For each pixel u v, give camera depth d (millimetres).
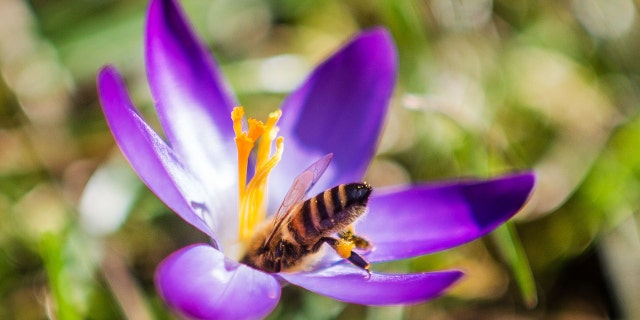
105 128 264
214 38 277
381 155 271
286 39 282
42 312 248
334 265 225
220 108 234
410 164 270
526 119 277
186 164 230
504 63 280
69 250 240
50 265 231
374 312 246
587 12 284
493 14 285
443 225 228
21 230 254
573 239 262
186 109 232
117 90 212
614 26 284
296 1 283
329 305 247
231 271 217
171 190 216
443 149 265
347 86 239
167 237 256
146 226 256
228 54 278
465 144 259
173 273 208
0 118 266
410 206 230
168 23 231
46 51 270
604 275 259
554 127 276
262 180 226
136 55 271
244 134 226
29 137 263
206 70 234
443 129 263
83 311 239
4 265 251
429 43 273
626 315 255
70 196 259
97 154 264
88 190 251
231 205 232
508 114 276
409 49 268
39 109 266
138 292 242
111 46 271
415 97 257
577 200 264
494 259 261
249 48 280
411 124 270
